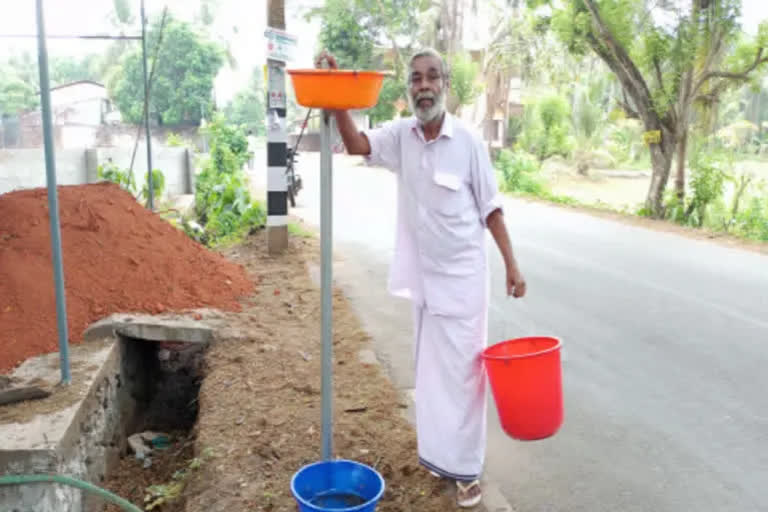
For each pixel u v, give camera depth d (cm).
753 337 620
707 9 1438
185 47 4106
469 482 340
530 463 397
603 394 494
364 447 393
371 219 1348
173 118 4134
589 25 1548
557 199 1872
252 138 7312
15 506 319
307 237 1082
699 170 1468
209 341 543
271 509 334
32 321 473
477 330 332
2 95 3622
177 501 374
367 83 295
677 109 1520
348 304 692
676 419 454
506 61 3053
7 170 929
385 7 3172
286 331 586
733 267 944
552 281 843
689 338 617
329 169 311
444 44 3256
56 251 389
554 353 314
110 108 4203
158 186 1143
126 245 605
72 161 1059
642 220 1470
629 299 756
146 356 559
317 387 472
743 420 452
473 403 335
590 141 3012
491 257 1000
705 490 368
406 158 326
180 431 512
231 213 1134
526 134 2911
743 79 1485
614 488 370
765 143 2367
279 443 397
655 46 1470
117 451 454
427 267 331
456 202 322
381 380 489
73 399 381
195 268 662
